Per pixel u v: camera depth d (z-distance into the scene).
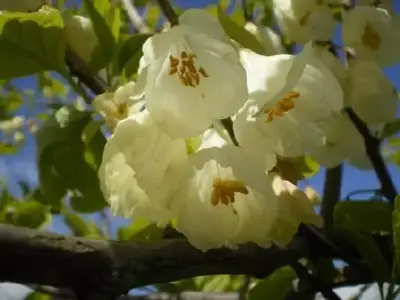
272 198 0.18
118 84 0.24
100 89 0.24
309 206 0.20
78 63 0.24
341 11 0.27
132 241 0.19
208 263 0.20
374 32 0.25
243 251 0.21
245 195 0.19
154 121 0.18
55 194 0.24
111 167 0.20
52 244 0.17
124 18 0.34
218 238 0.19
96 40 0.24
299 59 0.19
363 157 0.30
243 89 0.18
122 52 0.25
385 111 0.24
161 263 0.19
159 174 0.18
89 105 0.25
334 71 0.24
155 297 0.33
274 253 0.22
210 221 0.19
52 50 0.23
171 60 0.18
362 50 0.25
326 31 0.25
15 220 0.33
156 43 0.18
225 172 0.20
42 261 0.17
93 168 0.24
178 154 0.18
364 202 0.26
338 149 0.23
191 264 0.20
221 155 0.18
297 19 0.25
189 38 0.18
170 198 0.18
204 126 0.17
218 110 0.18
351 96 0.24
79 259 0.18
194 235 0.19
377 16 0.25
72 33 0.24
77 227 0.39
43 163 0.24
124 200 0.20
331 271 0.25
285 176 0.22
